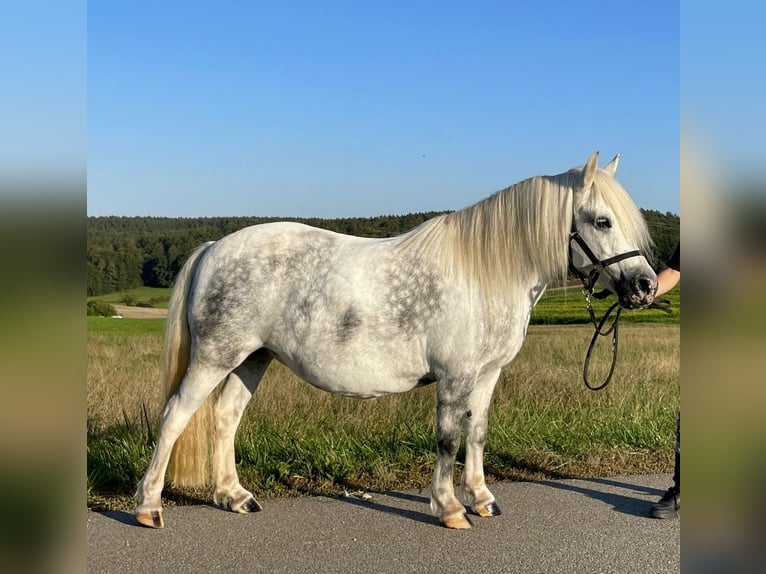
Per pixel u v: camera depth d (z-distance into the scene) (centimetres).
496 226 359
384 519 373
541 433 525
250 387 405
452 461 361
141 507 359
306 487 431
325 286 359
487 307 355
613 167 394
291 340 363
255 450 468
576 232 360
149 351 1082
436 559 319
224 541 340
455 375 353
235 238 378
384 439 498
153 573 302
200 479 387
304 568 308
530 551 328
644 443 515
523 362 816
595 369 760
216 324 361
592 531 355
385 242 378
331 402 562
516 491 422
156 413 547
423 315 356
